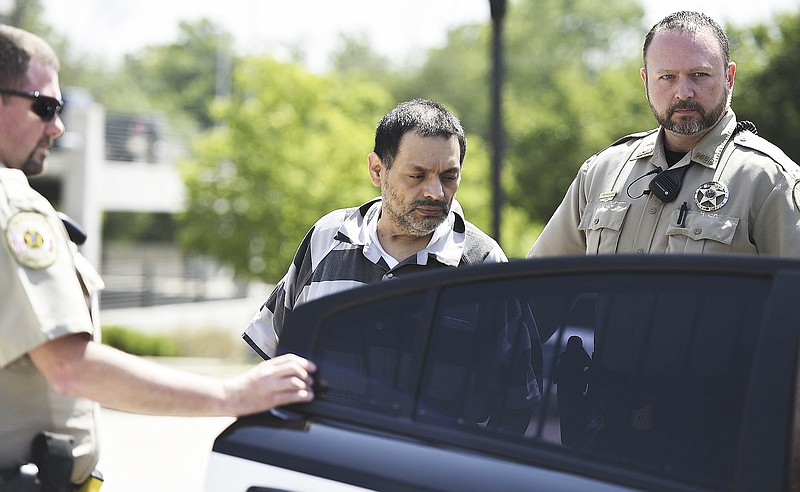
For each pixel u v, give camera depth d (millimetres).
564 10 57719
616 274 1991
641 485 1849
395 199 2855
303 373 2111
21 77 2336
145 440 9320
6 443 2289
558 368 2000
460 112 55031
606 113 27656
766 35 21641
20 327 2145
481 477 1901
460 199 19734
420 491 1904
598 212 3201
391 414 2035
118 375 2143
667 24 3016
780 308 1830
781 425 1773
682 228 2982
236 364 17906
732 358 1862
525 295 2031
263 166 20750
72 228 2488
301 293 3045
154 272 31203
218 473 2100
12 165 2371
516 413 1986
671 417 1892
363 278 2941
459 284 2066
